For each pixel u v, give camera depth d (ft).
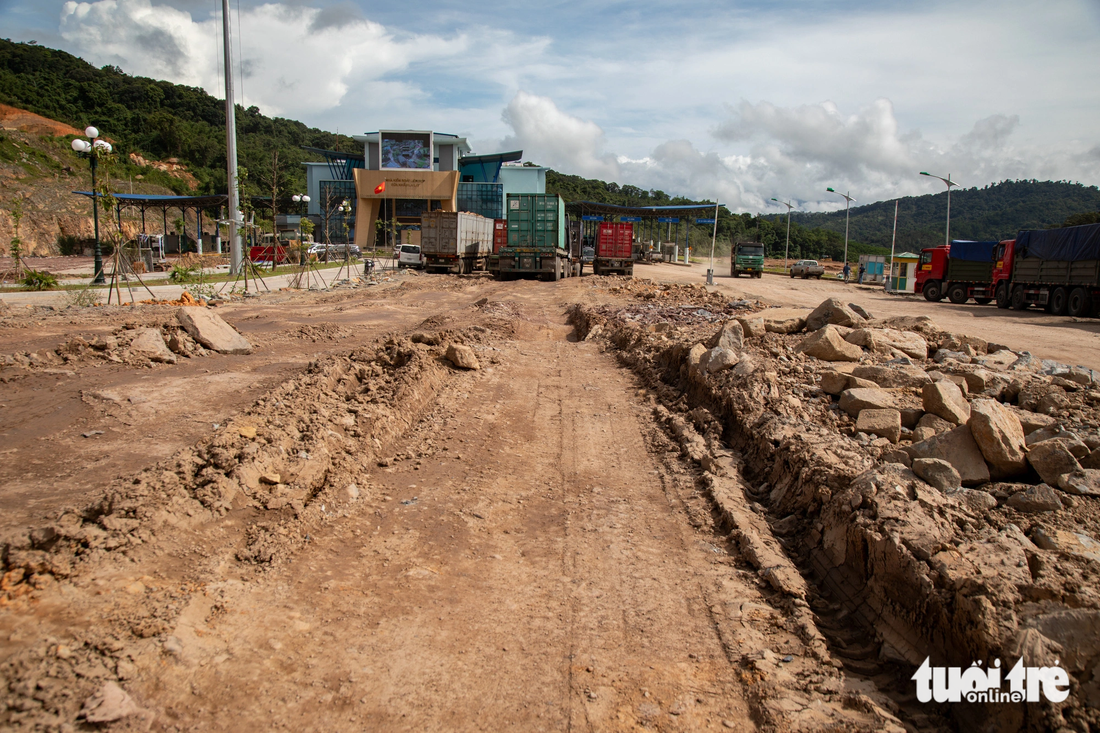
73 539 13.64
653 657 12.67
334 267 142.61
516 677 11.88
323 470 19.31
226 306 62.03
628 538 17.78
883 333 37.11
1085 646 10.41
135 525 14.40
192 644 11.57
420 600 14.24
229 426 19.85
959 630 11.68
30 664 10.21
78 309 50.96
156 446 20.21
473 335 44.50
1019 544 13.64
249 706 10.48
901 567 13.33
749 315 43.52
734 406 25.86
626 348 43.73
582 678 11.96
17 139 223.30
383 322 55.21
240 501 16.71
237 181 90.74
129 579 13.01
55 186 209.15
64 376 27.58
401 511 18.65
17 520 14.74
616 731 10.62
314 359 35.45
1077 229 76.02
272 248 131.54
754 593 15.10
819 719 10.89
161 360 31.81
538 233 109.40
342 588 14.39
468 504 19.45
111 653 10.79
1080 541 13.98
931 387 23.86
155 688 10.41
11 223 179.42
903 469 17.51
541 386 34.73
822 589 15.47
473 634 13.14
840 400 26.02
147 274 107.04
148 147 307.17
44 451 19.34
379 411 24.71
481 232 145.69
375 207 266.57
